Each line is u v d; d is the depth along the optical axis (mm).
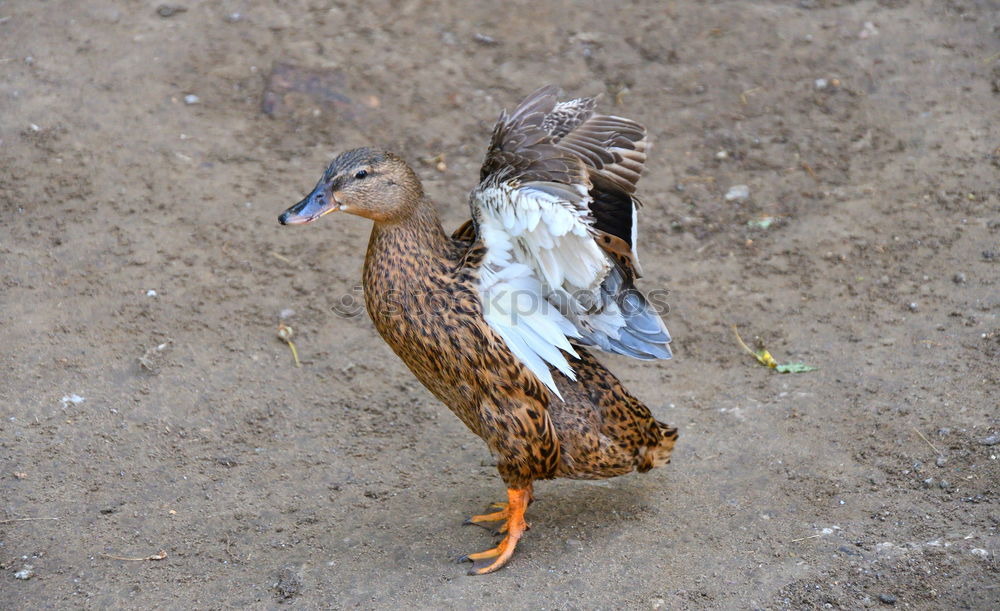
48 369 10430
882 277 12031
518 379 7934
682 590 7750
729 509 8750
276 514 8914
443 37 16031
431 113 14773
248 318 11492
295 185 13406
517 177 7492
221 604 7785
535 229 7371
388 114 14672
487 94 15148
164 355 10805
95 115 14070
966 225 12711
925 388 10086
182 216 12766
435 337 7961
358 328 11562
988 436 9227
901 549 8031
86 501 8898
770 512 8664
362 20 16172
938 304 11438
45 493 8938
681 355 11180
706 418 10117
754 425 9922
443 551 8398
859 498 8750
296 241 12688
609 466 8484
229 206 13000
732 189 13750
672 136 14578
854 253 12500
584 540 8492
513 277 7945
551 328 7961
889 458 9219
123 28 15602
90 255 12031
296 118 14469
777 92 15219
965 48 15688
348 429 10148
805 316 11578
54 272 11742
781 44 15938
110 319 11195
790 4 16781
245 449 9766
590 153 8391
